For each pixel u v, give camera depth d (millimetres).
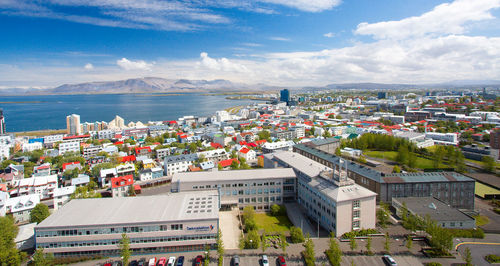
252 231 111438
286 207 146875
